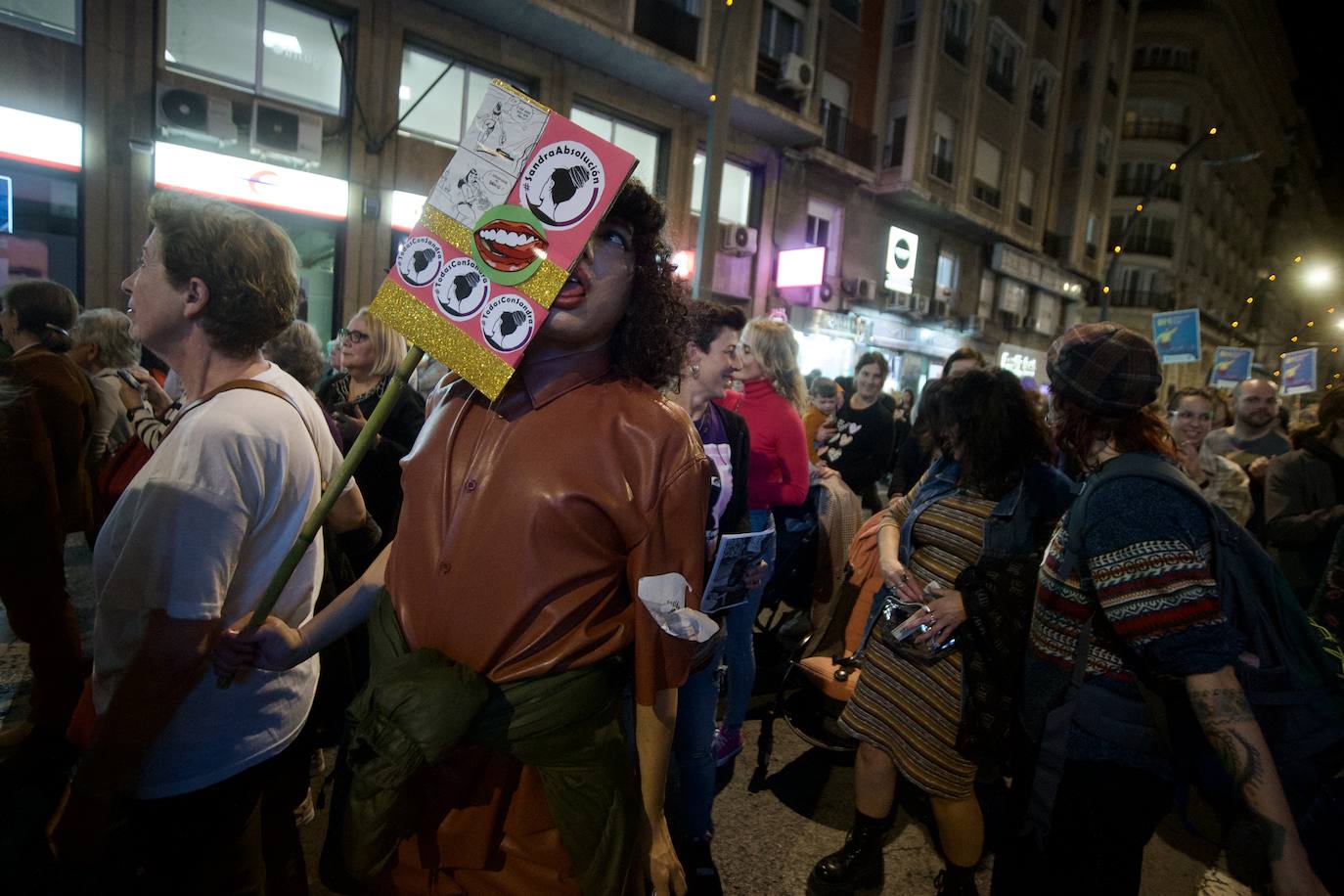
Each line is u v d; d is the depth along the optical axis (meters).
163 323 1.26
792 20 15.28
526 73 11.02
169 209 1.23
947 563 2.05
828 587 3.39
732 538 1.76
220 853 1.29
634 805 1.08
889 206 18.41
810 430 5.41
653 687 1.09
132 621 1.14
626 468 1.05
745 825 2.56
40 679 2.15
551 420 1.07
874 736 2.09
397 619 1.14
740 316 2.20
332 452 1.57
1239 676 1.32
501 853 1.09
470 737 1.03
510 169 1.06
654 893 1.16
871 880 2.32
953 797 1.97
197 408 1.19
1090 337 1.46
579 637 1.04
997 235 21.39
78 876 1.21
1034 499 1.96
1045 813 1.46
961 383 2.07
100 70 7.50
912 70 17.62
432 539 1.11
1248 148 42.75
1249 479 3.96
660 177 13.27
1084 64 25.69
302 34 8.96
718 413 2.24
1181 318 9.97
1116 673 1.42
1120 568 1.31
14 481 2.01
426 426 1.20
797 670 3.11
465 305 1.07
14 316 2.96
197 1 8.13
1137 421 1.44
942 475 2.19
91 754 1.13
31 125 7.22
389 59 9.52
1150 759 1.41
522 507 1.03
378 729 0.96
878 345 18.31
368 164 9.53
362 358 2.97
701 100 12.91
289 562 1.15
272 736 1.33
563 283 1.02
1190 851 2.62
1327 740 1.31
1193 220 34.50
